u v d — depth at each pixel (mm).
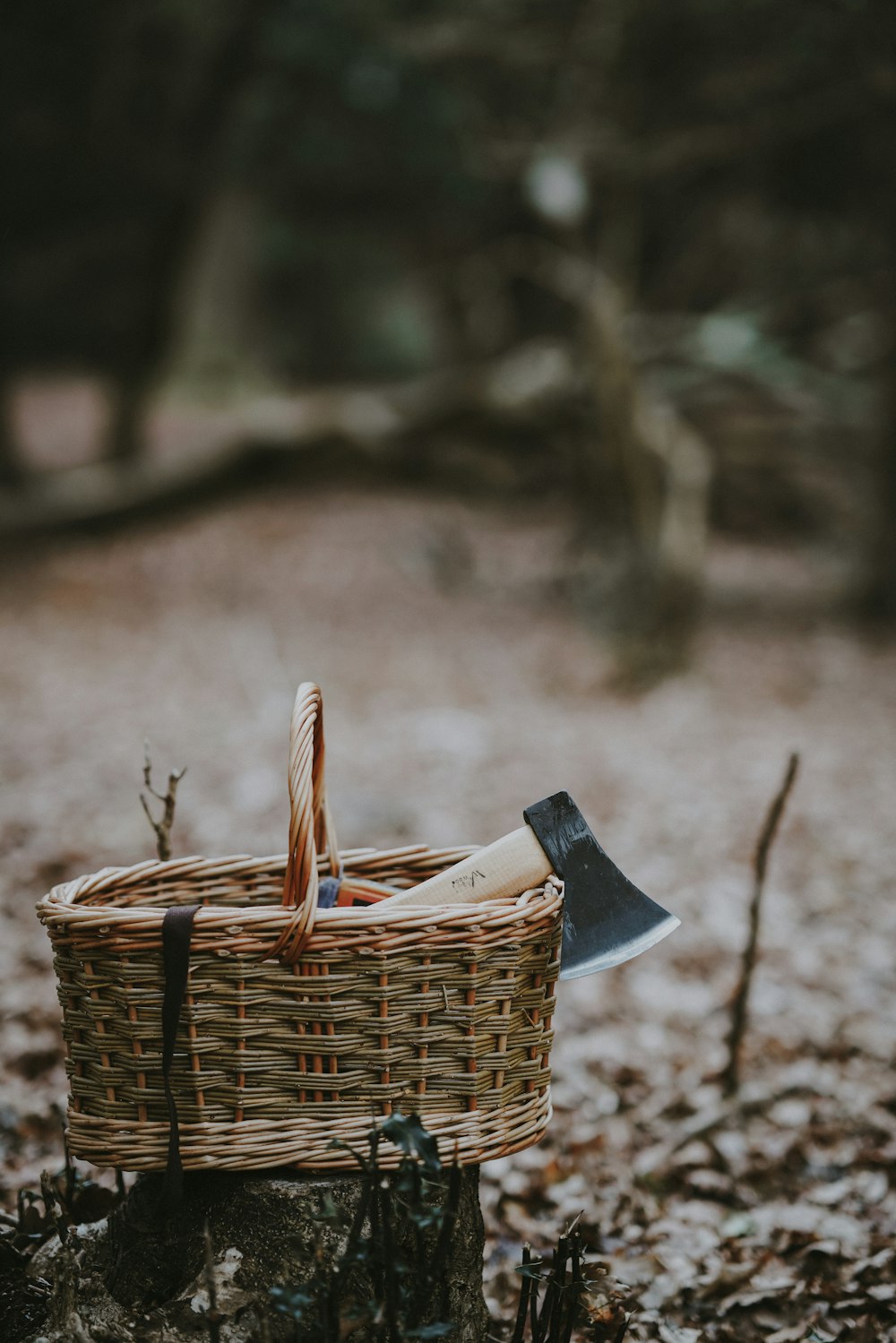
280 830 5910
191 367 24547
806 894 5512
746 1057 4004
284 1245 2088
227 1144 2023
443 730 8109
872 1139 3512
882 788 7273
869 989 4566
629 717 9000
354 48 13406
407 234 18812
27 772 6680
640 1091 3824
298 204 17953
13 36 13852
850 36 10164
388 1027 2012
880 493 12945
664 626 10164
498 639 11570
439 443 13367
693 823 6449
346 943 1971
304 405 13734
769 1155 3416
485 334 19078
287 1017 2008
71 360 25688
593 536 11320
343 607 12805
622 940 2176
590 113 11055
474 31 10977
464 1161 2059
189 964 1971
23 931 4715
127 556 14633
